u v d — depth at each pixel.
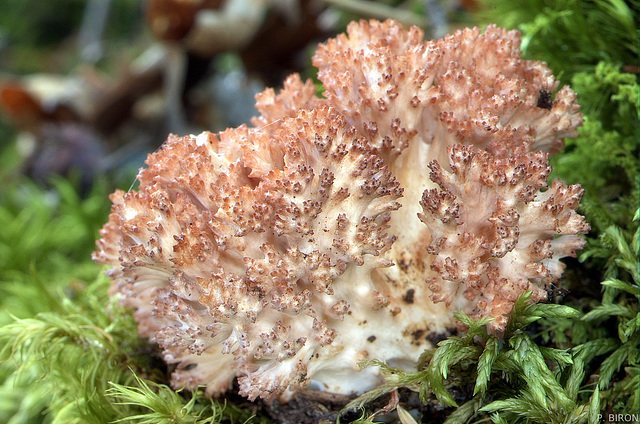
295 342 0.31
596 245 0.34
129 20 1.18
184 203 0.31
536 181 0.31
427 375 0.31
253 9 0.57
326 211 0.31
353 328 0.32
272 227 0.31
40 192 0.63
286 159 0.31
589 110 0.37
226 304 0.31
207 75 0.65
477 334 0.31
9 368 0.39
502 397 0.32
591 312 0.32
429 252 0.31
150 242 0.31
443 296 0.32
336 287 0.32
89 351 0.36
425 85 0.32
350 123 0.32
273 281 0.31
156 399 0.32
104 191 0.61
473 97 0.32
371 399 0.32
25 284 0.46
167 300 0.32
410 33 0.34
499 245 0.31
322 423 0.33
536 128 0.33
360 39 0.34
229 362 0.33
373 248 0.31
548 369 0.31
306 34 0.58
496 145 0.32
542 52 0.38
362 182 0.31
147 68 0.69
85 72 0.74
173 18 0.58
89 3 1.21
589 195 0.35
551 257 0.32
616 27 0.37
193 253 0.31
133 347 0.36
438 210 0.31
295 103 0.34
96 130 0.73
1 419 0.38
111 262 0.33
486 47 0.33
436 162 0.32
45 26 1.24
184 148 0.32
